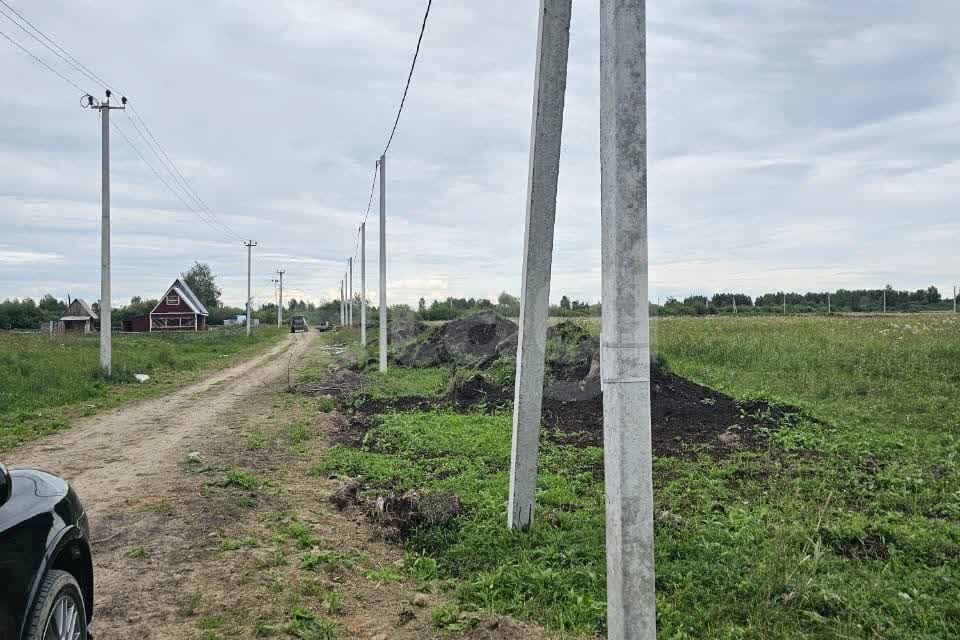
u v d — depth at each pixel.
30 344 30.34
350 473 9.20
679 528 6.47
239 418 14.14
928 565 5.75
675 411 12.76
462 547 6.17
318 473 9.17
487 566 5.77
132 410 15.42
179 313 77.06
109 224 21.28
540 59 6.21
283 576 5.39
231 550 5.91
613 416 3.69
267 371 26.03
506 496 7.72
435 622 4.70
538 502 7.60
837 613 4.74
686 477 8.59
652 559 3.66
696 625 4.59
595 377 15.13
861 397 14.27
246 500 7.48
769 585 4.98
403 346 27.84
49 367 20.11
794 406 12.87
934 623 4.62
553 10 6.17
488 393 15.62
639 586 3.64
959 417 11.90
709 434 11.30
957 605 4.81
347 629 4.61
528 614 4.87
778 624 4.51
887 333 25.84
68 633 3.50
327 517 7.16
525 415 6.46
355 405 15.67
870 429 11.19
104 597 4.92
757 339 23.03
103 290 21.00
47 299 89.81
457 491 8.01
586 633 4.55
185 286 80.56
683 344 22.66
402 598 5.16
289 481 8.71
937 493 7.70
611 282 3.70
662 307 68.75
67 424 13.27
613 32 3.67
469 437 11.20
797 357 19.06
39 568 3.26
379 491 8.14
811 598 4.88
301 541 6.17
